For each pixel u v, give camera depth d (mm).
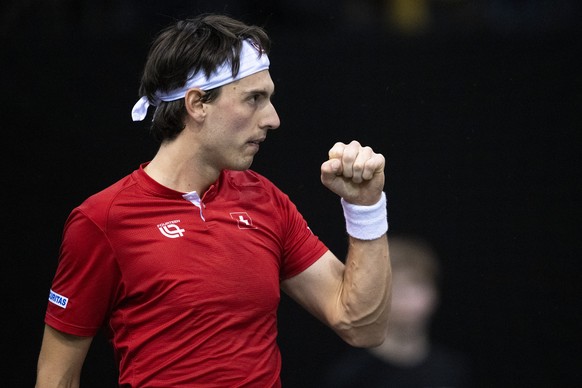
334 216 17641
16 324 17359
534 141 17875
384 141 17734
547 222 18000
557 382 18141
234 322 9023
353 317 9703
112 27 17547
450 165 17859
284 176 17625
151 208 9078
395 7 20062
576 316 18094
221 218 9211
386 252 9656
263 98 9234
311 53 17516
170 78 9133
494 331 18156
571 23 17875
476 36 17688
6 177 17094
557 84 17766
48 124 17016
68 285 9203
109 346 17578
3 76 16891
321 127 17594
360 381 14578
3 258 17234
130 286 9031
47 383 9375
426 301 14656
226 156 9180
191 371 8945
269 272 9312
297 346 17922
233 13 18062
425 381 14617
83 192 17141
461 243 18000
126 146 17078
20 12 17609
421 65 17641
